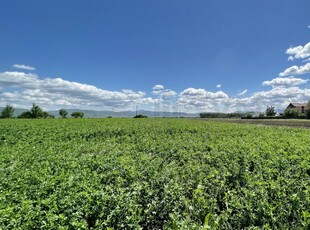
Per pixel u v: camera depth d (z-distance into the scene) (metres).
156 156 10.45
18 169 7.23
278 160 8.41
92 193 5.05
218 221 4.82
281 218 4.95
